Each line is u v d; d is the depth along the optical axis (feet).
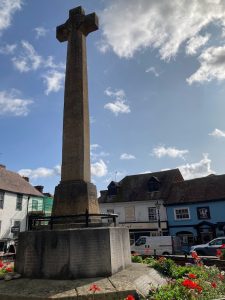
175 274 22.76
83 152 25.14
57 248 18.93
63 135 26.17
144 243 73.92
